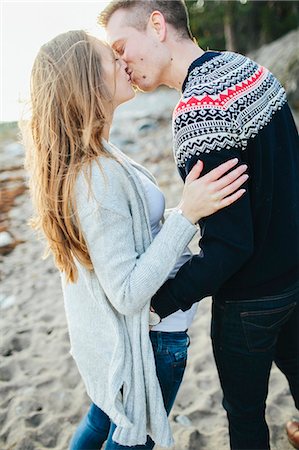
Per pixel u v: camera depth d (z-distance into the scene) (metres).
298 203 1.70
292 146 1.70
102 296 1.61
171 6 1.67
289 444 2.36
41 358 3.17
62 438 2.52
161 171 6.93
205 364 2.96
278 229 1.63
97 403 1.73
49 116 1.54
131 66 1.73
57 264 1.70
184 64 1.69
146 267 1.49
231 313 1.70
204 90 1.47
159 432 1.64
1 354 3.22
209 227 1.50
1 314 3.77
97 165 1.50
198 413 2.60
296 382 2.11
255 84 1.55
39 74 1.57
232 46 15.39
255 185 1.54
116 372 1.59
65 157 1.54
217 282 1.52
